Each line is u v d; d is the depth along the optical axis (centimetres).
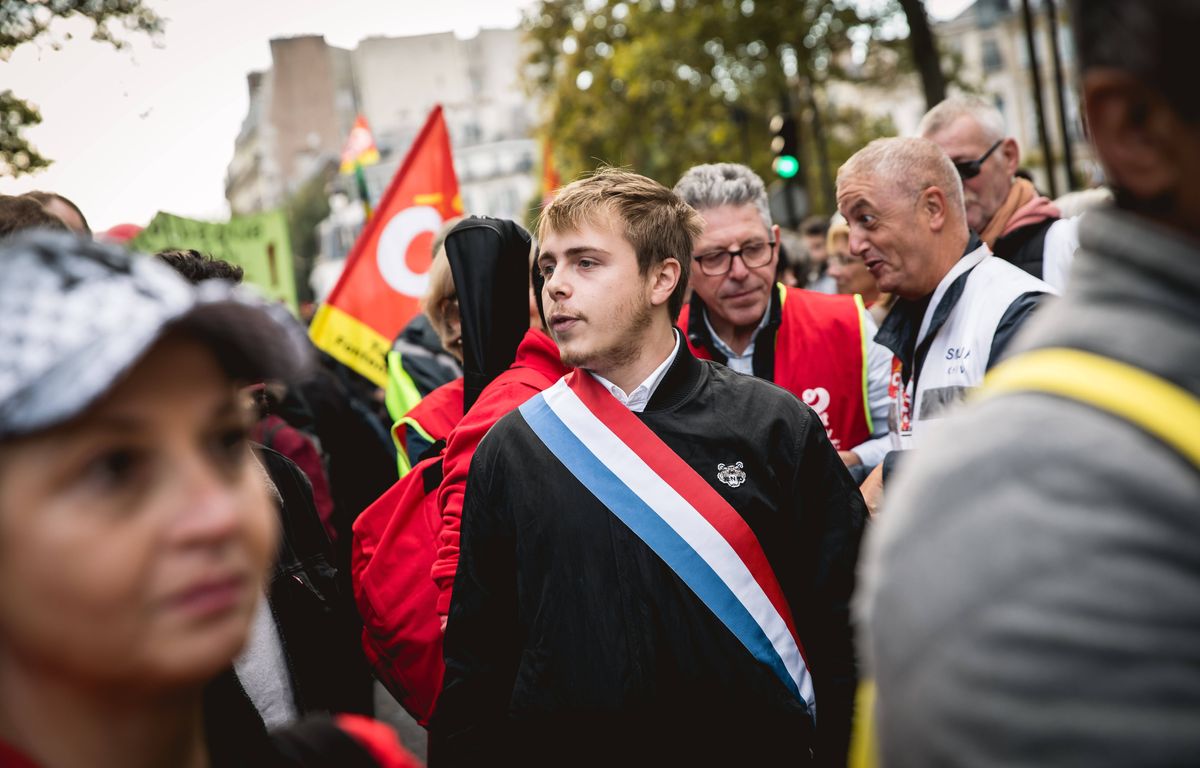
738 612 217
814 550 228
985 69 6031
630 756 216
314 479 421
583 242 233
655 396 233
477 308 321
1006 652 80
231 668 138
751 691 216
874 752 100
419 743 504
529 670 222
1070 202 468
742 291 357
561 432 229
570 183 247
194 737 93
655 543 219
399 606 303
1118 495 80
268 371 96
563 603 221
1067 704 78
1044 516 81
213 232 836
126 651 83
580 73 2702
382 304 582
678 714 216
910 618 87
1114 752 77
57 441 81
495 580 233
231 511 87
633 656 216
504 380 288
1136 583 78
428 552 304
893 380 328
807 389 365
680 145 2891
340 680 252
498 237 324
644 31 2277
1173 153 87
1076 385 85
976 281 288
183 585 84
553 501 225
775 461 227
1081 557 79
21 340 80
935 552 86
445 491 277
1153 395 82
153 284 85
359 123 1009
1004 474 85
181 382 87
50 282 82
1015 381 91
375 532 319
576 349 232
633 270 234
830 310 370
